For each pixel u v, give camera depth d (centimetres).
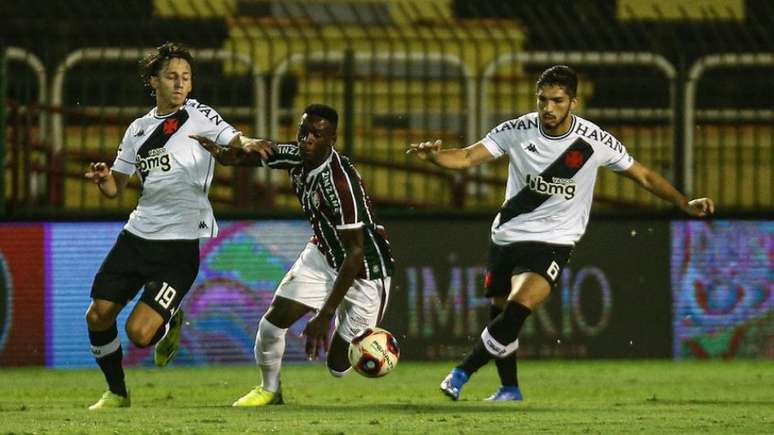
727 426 2308
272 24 4419
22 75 4575
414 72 4819
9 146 4362
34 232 4162
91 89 4606
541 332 4325
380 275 2758
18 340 4159
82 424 2312
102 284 2702
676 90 4378
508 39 4450
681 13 4884
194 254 2733
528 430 2206
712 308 4369
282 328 2788
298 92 4716
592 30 4481
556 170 2952
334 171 2588
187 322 4175
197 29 4559
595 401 3050
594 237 4325
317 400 3125
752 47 4472
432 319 4269
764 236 4378
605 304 4331
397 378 3884
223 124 2702
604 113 4497
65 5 4497
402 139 4738
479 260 4288
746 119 4450
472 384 3778
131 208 4225
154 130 2692
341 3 5009
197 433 2139
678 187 4372
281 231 4216
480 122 4391
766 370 4097
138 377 3891
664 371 4066
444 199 4731
